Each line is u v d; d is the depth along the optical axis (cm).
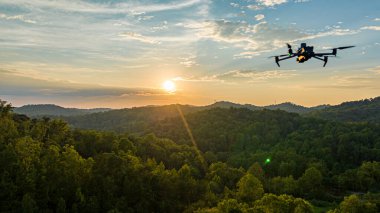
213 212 7100
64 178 7731
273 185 12625
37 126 11425
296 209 6762
